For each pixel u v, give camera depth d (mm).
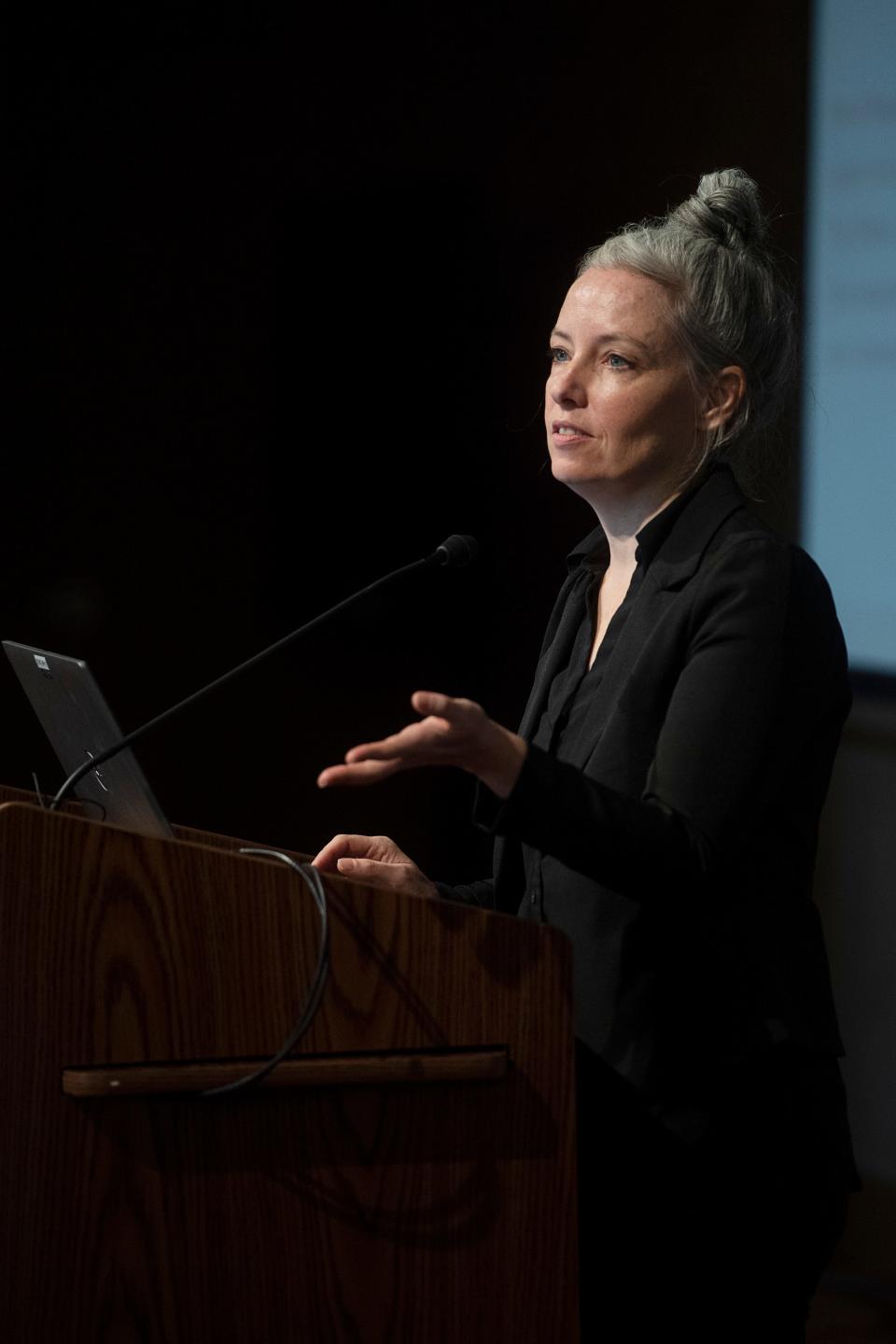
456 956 4473
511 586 14625
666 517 5438
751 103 12883
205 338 15656
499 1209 4453
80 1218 4168
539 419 14359
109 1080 4145
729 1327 5109
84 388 15891
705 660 4941
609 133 13750
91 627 15930
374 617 15211
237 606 15727
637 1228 5055
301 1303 4305
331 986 4371
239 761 15773
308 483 15383
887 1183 12344
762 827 5148
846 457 12477
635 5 13555
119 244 15773
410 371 14914
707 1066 4992
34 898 4160
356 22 15000
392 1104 4402
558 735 5609
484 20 14375
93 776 5109
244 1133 4293
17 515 15906
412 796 15359
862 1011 12664
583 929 5125
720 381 5480
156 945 4246
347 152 15086
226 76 15469
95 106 15711
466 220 14531
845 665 5340
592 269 5625
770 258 5699
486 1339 4418
